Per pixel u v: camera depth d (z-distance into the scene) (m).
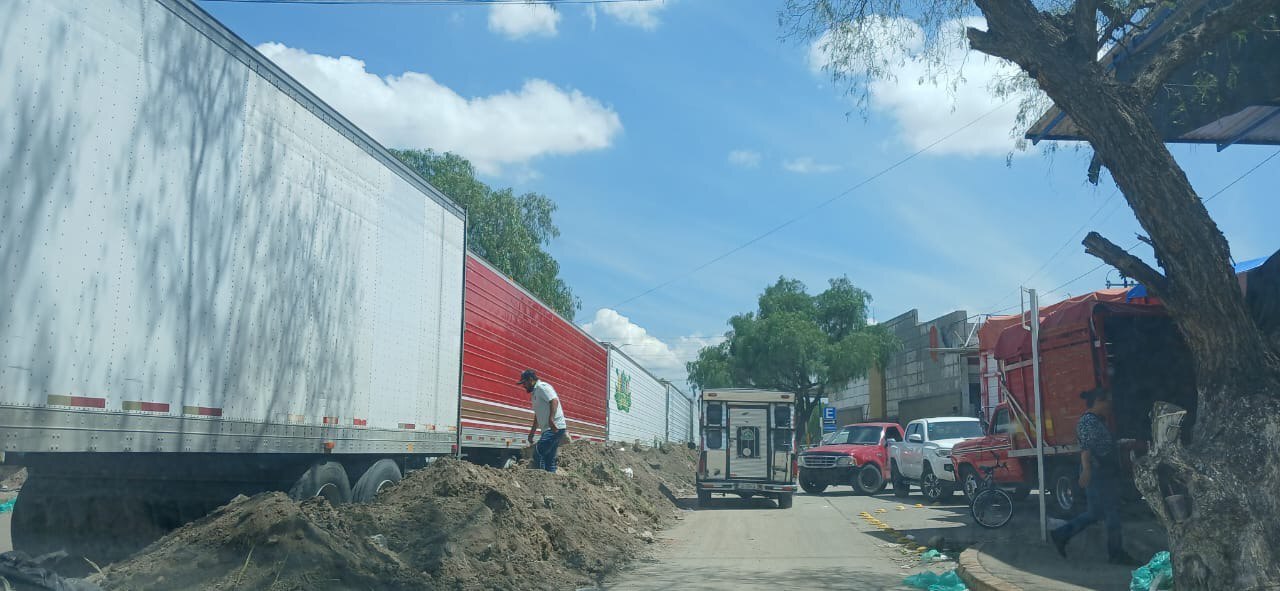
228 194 7.20
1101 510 9.39
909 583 8.83
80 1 5.65
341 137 9.20
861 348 55.19
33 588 5.55
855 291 60.75
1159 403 6.41
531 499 10.70
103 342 5.82
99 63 5.80
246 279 7.46
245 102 7.45
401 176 10.75
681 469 32.81
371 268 9.86
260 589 6.57
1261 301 7.09
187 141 6.69
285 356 8.05
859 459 25.09
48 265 5.39
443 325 12.12
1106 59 10.26
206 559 6.79
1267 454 5.91
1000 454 15.67
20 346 5.18
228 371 7.19
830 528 14.55
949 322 51.28
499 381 14.88
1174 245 6.57
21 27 5.20
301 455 8.71
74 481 7.20
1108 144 6.97
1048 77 7.25
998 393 16.27
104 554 7.45
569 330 21.97
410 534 8.41
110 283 5.89
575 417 22.72
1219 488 5.85
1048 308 14.24
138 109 6.18
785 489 19.34
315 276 8.62
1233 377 6.31
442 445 11.97
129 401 6.05
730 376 62.62
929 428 22.25
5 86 5.10
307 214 8.48
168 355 6.46
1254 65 10.35
